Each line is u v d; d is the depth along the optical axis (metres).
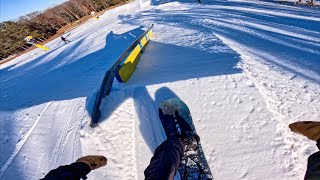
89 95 5.33
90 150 3.56
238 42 7.70
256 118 3.61
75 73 9.21
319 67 5.22
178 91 4.47
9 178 3.47
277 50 6.66
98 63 9.47
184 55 6.89
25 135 4.54
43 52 33.09
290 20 13.55
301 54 6.27
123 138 3.73
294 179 2.74
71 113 4.80
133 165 3.29
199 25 12.24
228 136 3.42
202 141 3.42
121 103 4.46
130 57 6.24
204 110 3.94
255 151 3.13
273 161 2.97
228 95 4.14
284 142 3.16
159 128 3.79
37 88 9.16
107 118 4.14
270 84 4.38
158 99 4.39
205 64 5.65
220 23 12.51
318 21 13.14
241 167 2.98
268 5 24.78
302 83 4.46
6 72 24.86
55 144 3.98
